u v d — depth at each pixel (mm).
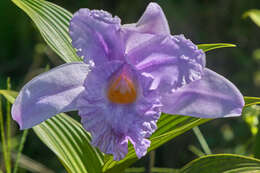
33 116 471
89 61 476
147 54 481
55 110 478
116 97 491
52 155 929
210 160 487
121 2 1139
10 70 1182
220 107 487
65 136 521
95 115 476
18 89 965
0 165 689
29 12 523
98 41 475
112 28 471
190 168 489
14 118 465
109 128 477
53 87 480
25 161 708
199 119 487
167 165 877
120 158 472
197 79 475
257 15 622
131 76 488
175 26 1186
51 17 532
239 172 474
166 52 477
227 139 954
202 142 600
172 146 898
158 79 484
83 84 478
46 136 511
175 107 495
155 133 513
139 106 483
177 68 478
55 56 670
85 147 524
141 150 474
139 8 1147
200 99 492
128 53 483
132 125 479
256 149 549
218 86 489
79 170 515
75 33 470
